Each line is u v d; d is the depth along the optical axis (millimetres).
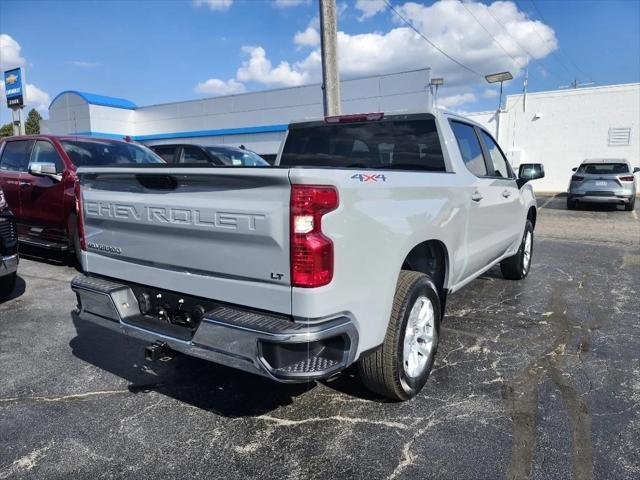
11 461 2723
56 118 36344
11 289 5625
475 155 4633
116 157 7453
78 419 3146
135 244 3141
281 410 3225
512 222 5559
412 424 3021
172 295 3008
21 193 7160
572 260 7941
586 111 25094
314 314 2455
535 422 3021
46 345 4359
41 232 7082
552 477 2516
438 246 3758
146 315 3195
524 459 2664
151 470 2637
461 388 3475
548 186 26484
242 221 2562
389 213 2889
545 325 4766
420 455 2715
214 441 2893
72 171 6648
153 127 34875
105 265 3379
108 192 3238
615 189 15172
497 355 4039
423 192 3322
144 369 3643
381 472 2586
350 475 2568
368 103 24969
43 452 2803
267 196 2482
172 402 3355
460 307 5328
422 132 4125
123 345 4367
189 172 2674
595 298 5688
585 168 15945
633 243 9641
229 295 2713
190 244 2834
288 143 4844
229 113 30672
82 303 3395
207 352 2658
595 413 3123
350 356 2643
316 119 4633
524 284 6316
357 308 2684
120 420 3133
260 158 10812
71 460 2729
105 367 3914
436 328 3525
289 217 2412
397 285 3137
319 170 2451
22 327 4801
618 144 24656
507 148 27047
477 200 4266
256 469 2633
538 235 10727
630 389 3438
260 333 2434
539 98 26031
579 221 13227
